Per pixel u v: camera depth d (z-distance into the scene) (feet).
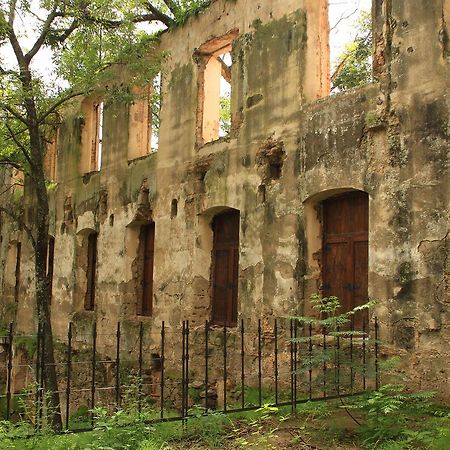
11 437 20.08
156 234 43.21
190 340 38.14
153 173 44.39
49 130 60.75
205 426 22.25
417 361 25.34
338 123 30.17
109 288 48.06
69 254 55.36
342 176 29.60
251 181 35.09
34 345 57.93
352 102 29.58
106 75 42.11
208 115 41.22
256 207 34.55
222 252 38.86
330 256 31.48
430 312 25.11
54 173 63.00
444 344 24.50
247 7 36.94
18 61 38.37
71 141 57.21
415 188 26.25
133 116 48.52
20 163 44.65
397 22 27.96
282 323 32.04
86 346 50.03
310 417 24.12
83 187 54.24
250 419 24.39
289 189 32.60
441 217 25.09
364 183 28.50
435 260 25.13
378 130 28.19
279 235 32.94
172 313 40.47
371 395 22.67
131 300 46.21
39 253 37.73
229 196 36.70
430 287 25.22
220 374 35.63
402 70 27.45
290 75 33.37
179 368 39.04
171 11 53.36
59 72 39.96
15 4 38.27
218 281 38.91
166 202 42.55
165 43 44.60
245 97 36.32
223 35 38.88
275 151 33.50
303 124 32.17
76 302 53.62
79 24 40.47
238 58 37.24
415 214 26.12
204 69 41.50
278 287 32.58
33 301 61.36
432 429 21.18
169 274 41.37
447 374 24.25
